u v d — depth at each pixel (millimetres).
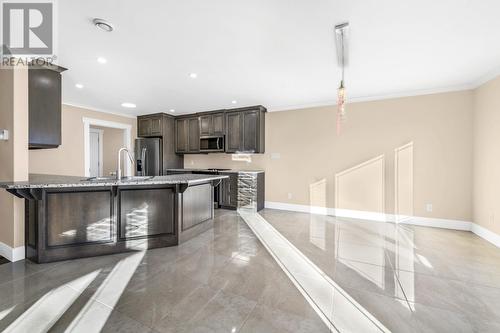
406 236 3398
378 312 1704
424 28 2139
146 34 2248
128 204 2781
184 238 3141
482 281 2146
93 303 1771
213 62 2871
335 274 2266
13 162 2459
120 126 5754
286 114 5098
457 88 3697
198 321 1592
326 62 2873
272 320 1610
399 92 4039
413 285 2072
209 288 1999
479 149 3449
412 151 4031
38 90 2729
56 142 2900
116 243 2727
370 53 2631
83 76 3297
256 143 5000
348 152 4527
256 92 4074
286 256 2682
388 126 4195
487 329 1536
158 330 1503
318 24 2090
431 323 1594
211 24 2094
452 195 3781
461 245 3051
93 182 2506
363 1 1784
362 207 4414
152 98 4438
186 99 4520
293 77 3365
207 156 6035
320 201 4781
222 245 3020
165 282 2088
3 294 1873
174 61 2838
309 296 1896
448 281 2145
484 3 1800
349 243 3111
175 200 3000
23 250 2543
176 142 5984
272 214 4719
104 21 2033
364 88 3846
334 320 1615
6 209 2561
